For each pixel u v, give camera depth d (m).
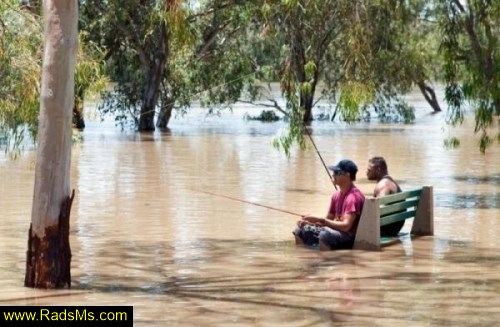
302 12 24.08
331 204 15.51
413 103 79.31
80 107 26.02
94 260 14.06
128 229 17.11
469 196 22.34
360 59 22.19
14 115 20.61
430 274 13.09
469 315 10.72
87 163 30.47
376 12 25.33
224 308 11.01
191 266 13.63
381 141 40.84
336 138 42.56
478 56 21.48
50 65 11.69
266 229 17.19
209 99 52.19
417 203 16.55
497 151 35.94
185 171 28.20
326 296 11.66
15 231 16.83
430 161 31.86
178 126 51.56
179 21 18.14
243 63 51.31
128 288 12.09
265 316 10.63
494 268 13.52
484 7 21.17
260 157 33.09
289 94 23.20
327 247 14.95
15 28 20.25
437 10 22.78
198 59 50.06
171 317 10.57
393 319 10.52
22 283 12.27
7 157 30.73
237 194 22.56
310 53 37.81
